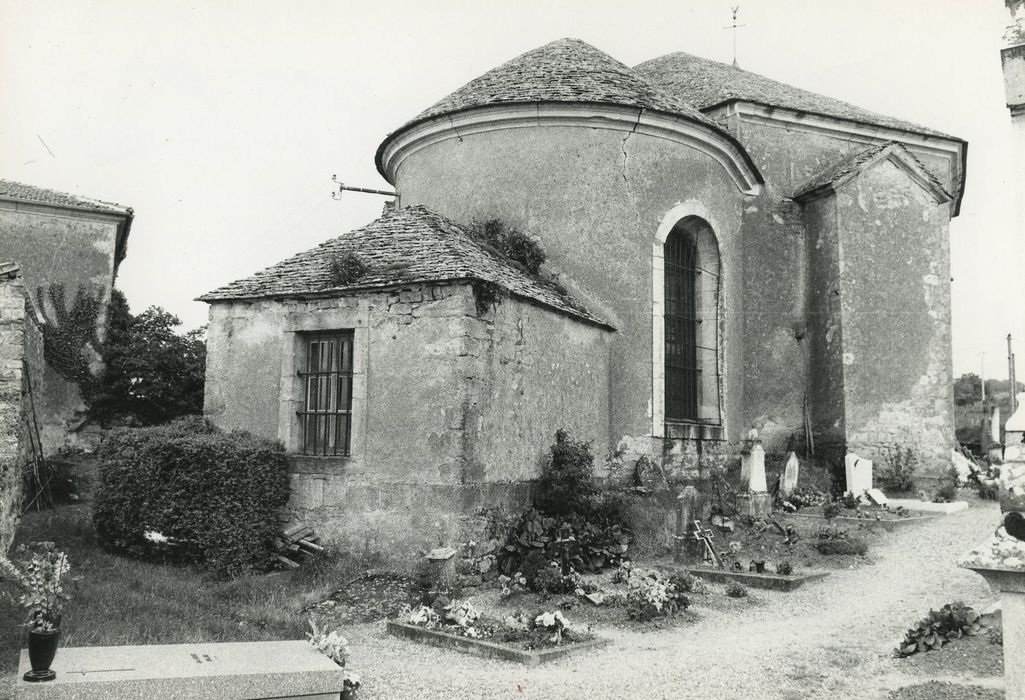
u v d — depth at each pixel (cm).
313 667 638
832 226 1986
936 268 2056
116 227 2300
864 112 2289
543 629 883
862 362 1953
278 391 1282
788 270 2030
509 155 1598
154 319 2333
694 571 1190
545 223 1562
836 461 1908
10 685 632
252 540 1162
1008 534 538
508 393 1230
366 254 1322
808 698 700
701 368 1767
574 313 1392
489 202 1602
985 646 789
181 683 594
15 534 1188
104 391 2205
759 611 1021
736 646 862
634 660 816
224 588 1063
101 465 1222
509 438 1225
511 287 1241
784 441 1969
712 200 1745
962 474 2061
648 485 1477
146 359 2222
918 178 2052
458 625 912
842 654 825
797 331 2017
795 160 2088
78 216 2250
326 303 1260
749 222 2011
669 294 1717
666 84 2281
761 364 1977
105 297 2256
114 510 1191
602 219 1565
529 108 1570
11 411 1102
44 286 2200
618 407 1526
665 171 1642
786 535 1407
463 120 1616
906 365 1991
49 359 2175
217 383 1335
